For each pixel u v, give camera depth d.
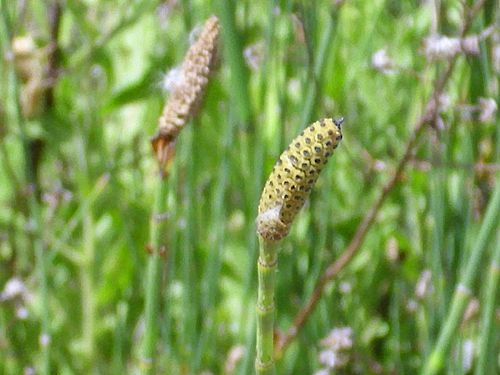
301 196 0.11
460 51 0.19
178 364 0.23
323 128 0.11
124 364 0.26
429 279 0.23
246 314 0.22
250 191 0.22
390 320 0.26
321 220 0.23
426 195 0.24
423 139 0.23
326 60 0.21
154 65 0.25
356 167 0.26
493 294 0.19
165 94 0.24
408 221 0.26
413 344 0.25
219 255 0.22
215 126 0.25
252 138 0.21
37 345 0.26
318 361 0.23
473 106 0.20
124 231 0.24
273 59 0.24
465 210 0.21
